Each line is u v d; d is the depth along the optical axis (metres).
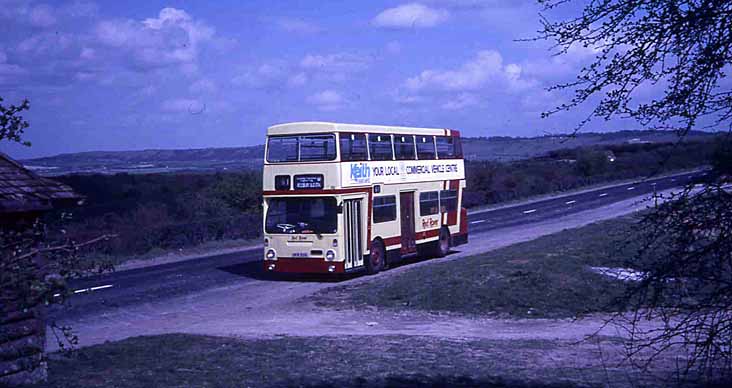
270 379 9.27
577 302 15.74
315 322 15.04
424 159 24.55
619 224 28.06
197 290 19.44
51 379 9.16
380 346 12.05
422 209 24.30
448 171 26.30
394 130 22.75
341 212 19.75
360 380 9.15
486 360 10.87
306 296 18.14
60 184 9.47
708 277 4.71
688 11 4.80
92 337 13.32
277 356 10.98
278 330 13.99
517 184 63.91
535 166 74.38
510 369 10.10
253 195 39.78
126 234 28.91
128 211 34.19
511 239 30.77
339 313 16.06
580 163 70.69
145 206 33.75
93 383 8.93
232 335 13.25
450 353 11.46
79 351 10.54
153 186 47.44
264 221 20.61
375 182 21.45
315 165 19.84
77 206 9.57
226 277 21.95
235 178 41.12
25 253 6.22
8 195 8.60
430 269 20.16
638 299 5.36
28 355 8.95
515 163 77.19
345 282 20.23
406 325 14.66
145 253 28.75
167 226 30.88
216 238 33.34
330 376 9.49
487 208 53.22
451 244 26.34
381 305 16.61
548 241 24.97
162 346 11.65
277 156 20.44
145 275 22.56
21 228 8.43
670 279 4.82
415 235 23.73
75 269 6.48
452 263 21.08
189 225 31.98
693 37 4.81
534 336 13.30
